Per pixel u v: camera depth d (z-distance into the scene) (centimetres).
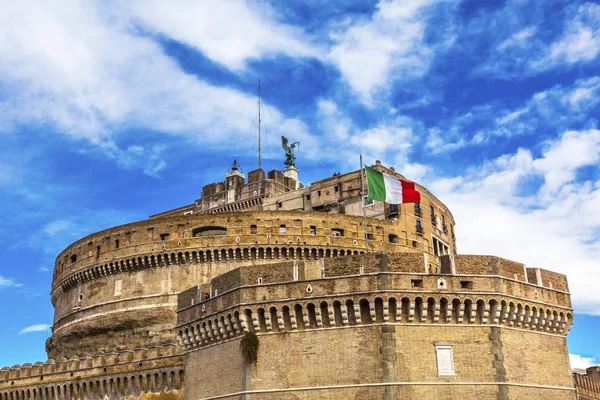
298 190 12244
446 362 4762
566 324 5450
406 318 4828
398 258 4934
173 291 9981
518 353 5003
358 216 10462
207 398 5309
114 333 10294
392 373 4647
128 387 7669
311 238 10062
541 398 5006
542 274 5434
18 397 8956
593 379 7506
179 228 10262
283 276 5072
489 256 5084
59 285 11712
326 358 4812
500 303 4944
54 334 11619
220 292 5375
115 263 10500
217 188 14162
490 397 4725
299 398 4772
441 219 12162
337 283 4922
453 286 4931
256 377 4916
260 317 5038
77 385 8256
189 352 5703
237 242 9962
